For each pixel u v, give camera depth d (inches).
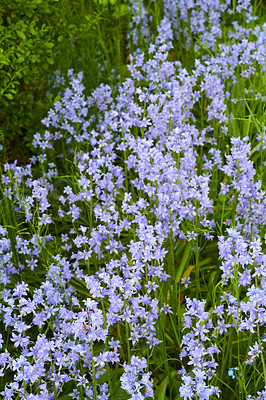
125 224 135.9
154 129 173.8
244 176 141.0
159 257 125.2
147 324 121.9
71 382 129.6
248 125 199.9
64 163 204.2
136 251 117.6
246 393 114.0
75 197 154.5
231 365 131.7
